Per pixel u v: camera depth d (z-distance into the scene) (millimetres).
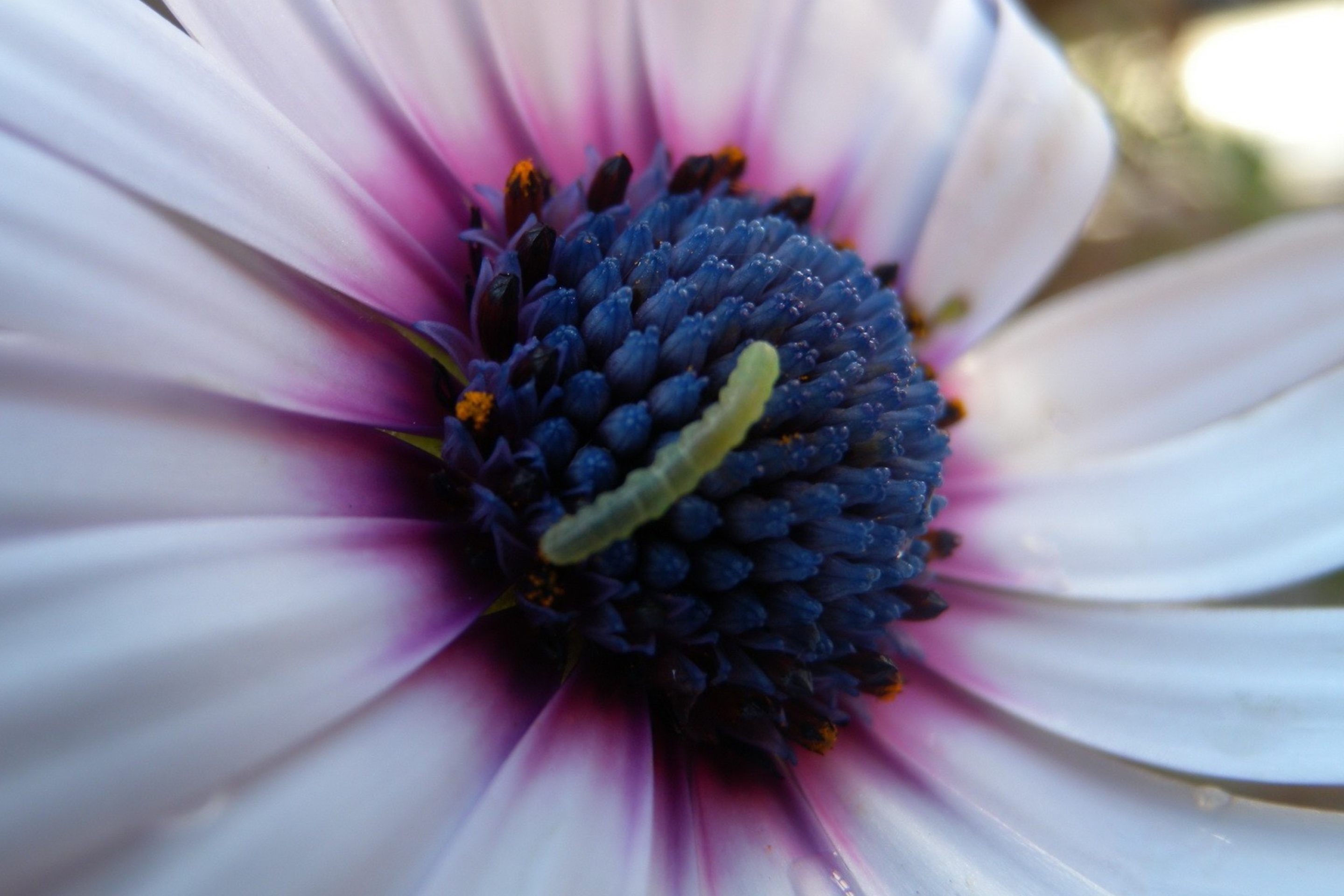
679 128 45
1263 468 45
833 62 47
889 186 48
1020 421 48
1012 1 49
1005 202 47
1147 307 49
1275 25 70
